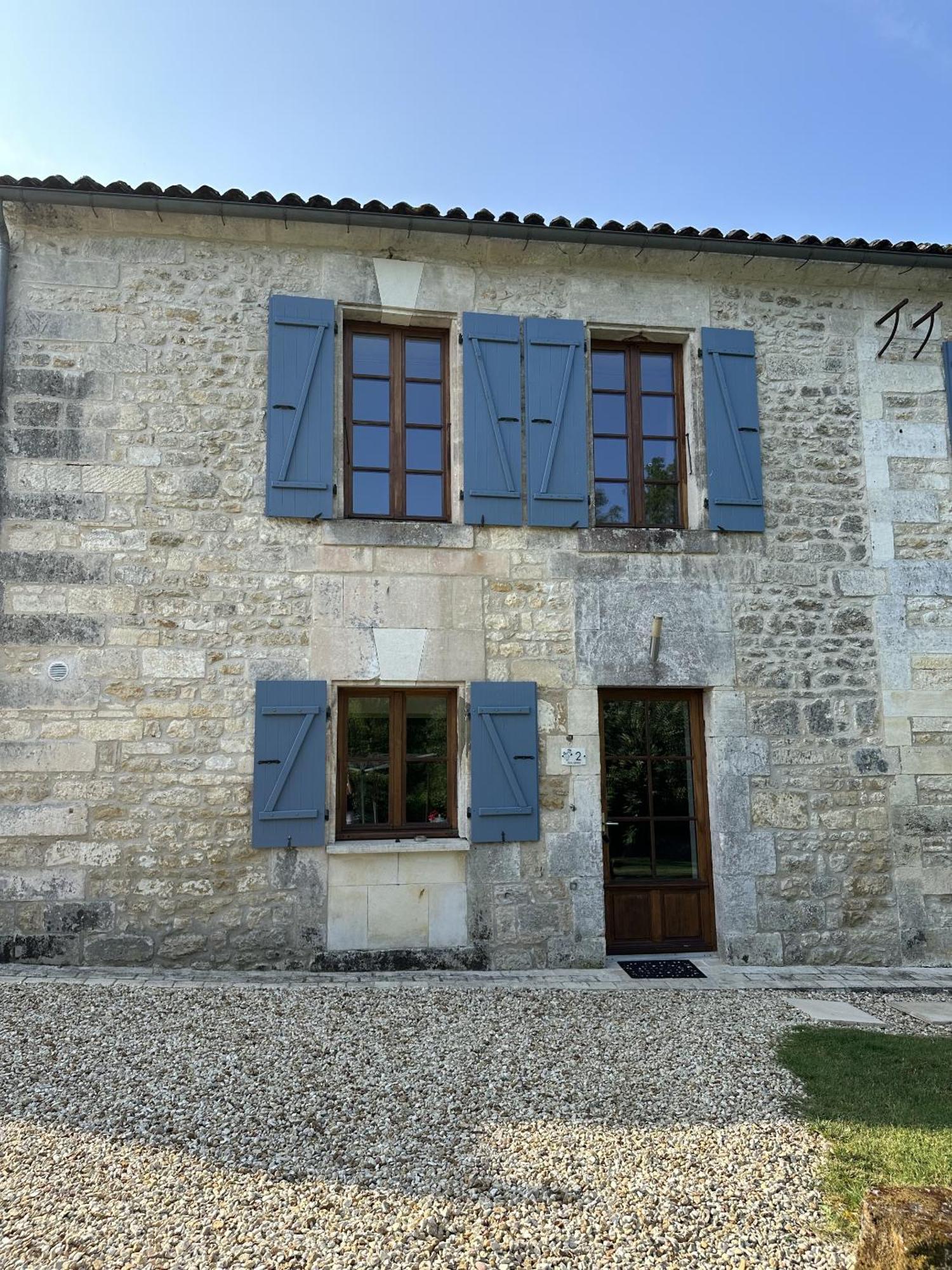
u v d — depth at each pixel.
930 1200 2.24
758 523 6.12
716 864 5.91
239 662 5.49
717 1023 4.45
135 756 5.32
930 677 6.21
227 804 5.38
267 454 5.62
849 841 5.98
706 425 6.16
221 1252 2.42
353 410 6.01
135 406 5.57
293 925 5.37
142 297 5.68
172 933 5.25
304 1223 2.55
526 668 5.81
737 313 6.38
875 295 6.56
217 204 5.47
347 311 5.96
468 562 5.83
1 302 5.45
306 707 5.48
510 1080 3.59
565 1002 4.75
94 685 5.33
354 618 5.64
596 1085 3.56
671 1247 2.48
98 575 5.41
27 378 5.48
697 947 5.97
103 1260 2.38
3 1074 3.51
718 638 6.02
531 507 5.89
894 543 6.30
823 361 6.43
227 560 5.55
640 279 6.29
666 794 6.07
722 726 5.95
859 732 6.08
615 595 5.95
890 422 6.43
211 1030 4.05
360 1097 3.38
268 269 5.85
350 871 5.47
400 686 5.74
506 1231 2.53
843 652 6.14
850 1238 2.52
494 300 6.11
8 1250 2.42
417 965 5.45
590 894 5.69
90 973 4.98
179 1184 2.74
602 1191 2.74
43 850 5.19
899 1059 3.91
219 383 5.68
